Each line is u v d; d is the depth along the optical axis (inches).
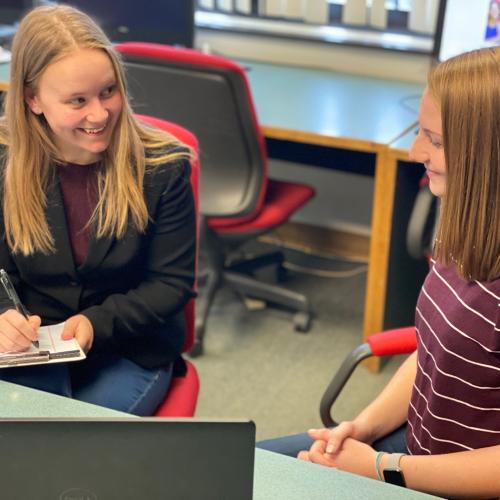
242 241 115.0
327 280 137.0
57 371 65.2
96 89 62.0
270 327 122.3
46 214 66.6
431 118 49.6
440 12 110.9
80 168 66.7
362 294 132.6
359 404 105.5
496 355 50.8
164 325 71.4
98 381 68.3
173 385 72.9
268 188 119.6
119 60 63.7
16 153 65.6
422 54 126.9
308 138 104.7
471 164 47.7
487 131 46.8
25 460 38.6
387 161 100.8
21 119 64.3
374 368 111.5
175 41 129.0
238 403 105.5
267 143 143.0
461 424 54.1
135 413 67.1
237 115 103.3
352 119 109.9
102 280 69.3
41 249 67.0
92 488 39.2
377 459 56.9
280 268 134.8
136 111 107.5
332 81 128.3
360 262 144.0
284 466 49.0
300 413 103.7
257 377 110.9
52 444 38.5
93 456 38.7
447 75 48.1
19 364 57.8
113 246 67.7
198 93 103.1
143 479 39.2
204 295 119.8
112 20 130.3
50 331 62.9
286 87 124.3
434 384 54.4
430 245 103.1
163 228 68.7
